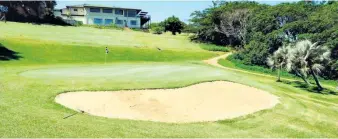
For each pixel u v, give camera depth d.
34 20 94.88
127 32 93.19
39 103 18.81
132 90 23.53
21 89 21.17
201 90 26.03
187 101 23.33
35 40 58.28
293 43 64.75
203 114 21.38
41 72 30.64
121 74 30.78
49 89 21.61
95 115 18.53
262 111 22.84
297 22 68.06
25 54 49.78
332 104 31.92
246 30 86.50
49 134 14.59
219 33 98.25
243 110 22.81
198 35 100.88
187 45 83.56
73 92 21.67
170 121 19.38
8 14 90.12
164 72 33.97
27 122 15.62
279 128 20.08
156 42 80.50
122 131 16.30
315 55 43.09
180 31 119.62
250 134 18.38
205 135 17.28
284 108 24.38
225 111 22.28
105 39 73.69
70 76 27.61
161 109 21.30
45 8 96.69
